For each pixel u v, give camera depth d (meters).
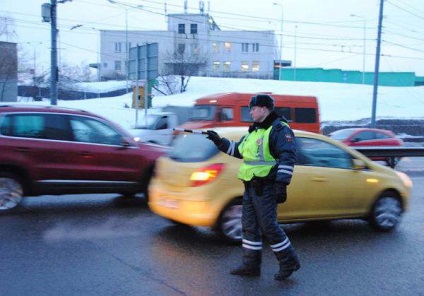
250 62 89.62
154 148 9.53
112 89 62.66
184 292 4.84
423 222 8.46
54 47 21.34
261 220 5.04
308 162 7.11
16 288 4.82
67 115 8.78
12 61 46.34
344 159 7.50
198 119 17.53
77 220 7.79
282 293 4.88
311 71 82.56
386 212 7.73
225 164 6.50
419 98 57.53
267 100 4.95
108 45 89.62
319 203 7.11
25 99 52.06
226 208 6.49
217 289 4.95
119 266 5.59
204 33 88.25
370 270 5.73
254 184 4.98
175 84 58.34
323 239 7.13
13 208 8.24
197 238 6.87
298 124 18.75
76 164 8.66
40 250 6.09
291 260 5.17
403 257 6.30
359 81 84.06
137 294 4.77
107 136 9.08
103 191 9.01
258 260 5.32
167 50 74.19
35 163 8.33
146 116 20.02
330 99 54.97
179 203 6.56
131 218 8.04
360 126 42.09
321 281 5.29
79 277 5.19
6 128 8.22
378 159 17.88
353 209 7.45
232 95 17.25
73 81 64.38
